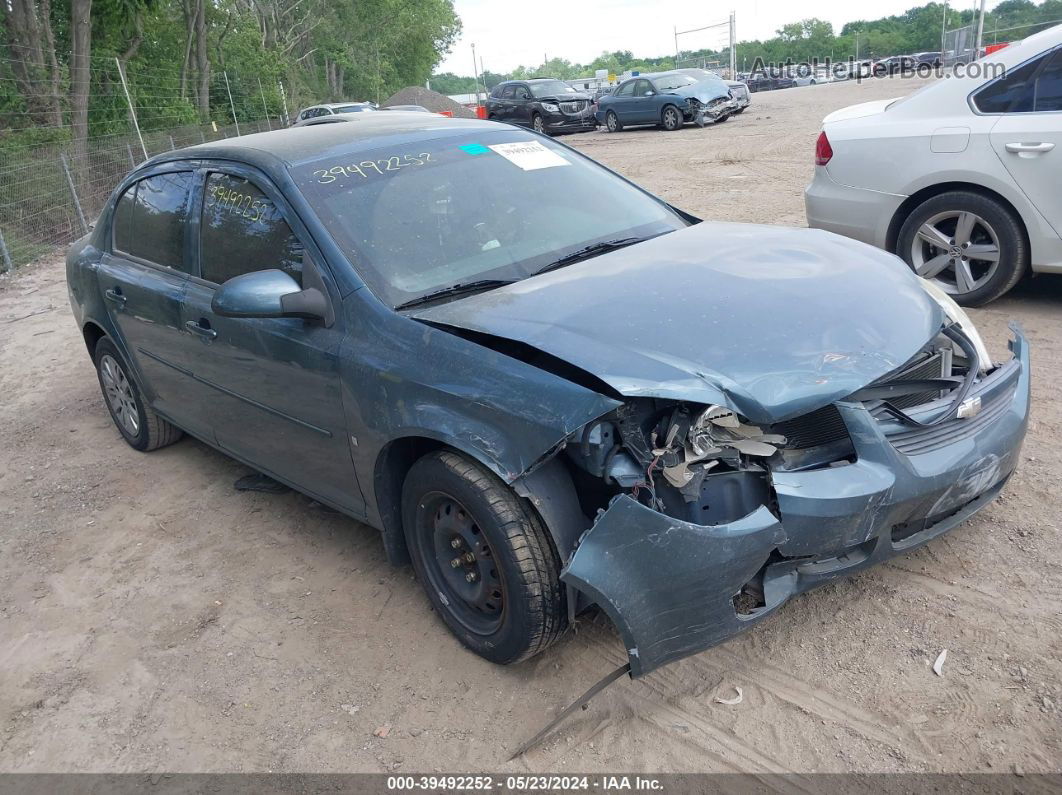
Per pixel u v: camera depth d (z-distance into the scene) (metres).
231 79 33.81
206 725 2.95
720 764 2.53
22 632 3.63
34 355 7.69
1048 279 6.25
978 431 2.90
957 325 3.19
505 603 2.79
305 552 3.96
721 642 2.61
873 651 2.87
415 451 3.16
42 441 5.70
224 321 3.71
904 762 2.45
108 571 4.02
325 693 3.03
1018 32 20.86
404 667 3.11
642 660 2.51
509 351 2.82
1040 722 2.52
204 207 4.02
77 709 3.12
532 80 25.84
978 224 5.59
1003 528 3.41
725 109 21.55
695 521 2.53
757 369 2.57
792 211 9.33
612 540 2.45
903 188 5.80
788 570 2.67
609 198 4.03
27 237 13.30
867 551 2.75
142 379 4.85
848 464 2.63
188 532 4.28
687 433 2.52
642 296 2.93
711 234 3.69
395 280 3.22
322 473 3.55
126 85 21.19
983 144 5.40
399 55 63.81
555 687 2.90
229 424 4.09
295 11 49.75
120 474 5.06
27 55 18.98
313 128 4.21
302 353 3.31
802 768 2.48
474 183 3.74
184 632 3.48
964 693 2.65
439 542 3.08
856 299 2.92
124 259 4.73
